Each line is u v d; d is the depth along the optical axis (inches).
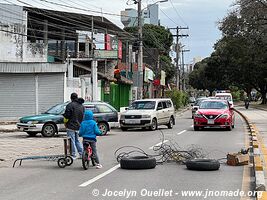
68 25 1843.0
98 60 1756.9
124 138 844.6
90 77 1546.5
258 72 2928.2
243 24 1317.7
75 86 1412.4
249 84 3415.4
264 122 1286.9
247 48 1419.8
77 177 437.7
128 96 2162.9
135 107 1082.7
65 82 1294.3
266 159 524.4
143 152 589.0
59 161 506.9
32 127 878.4
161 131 1008.9
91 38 1769.2
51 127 891.4
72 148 531.5
